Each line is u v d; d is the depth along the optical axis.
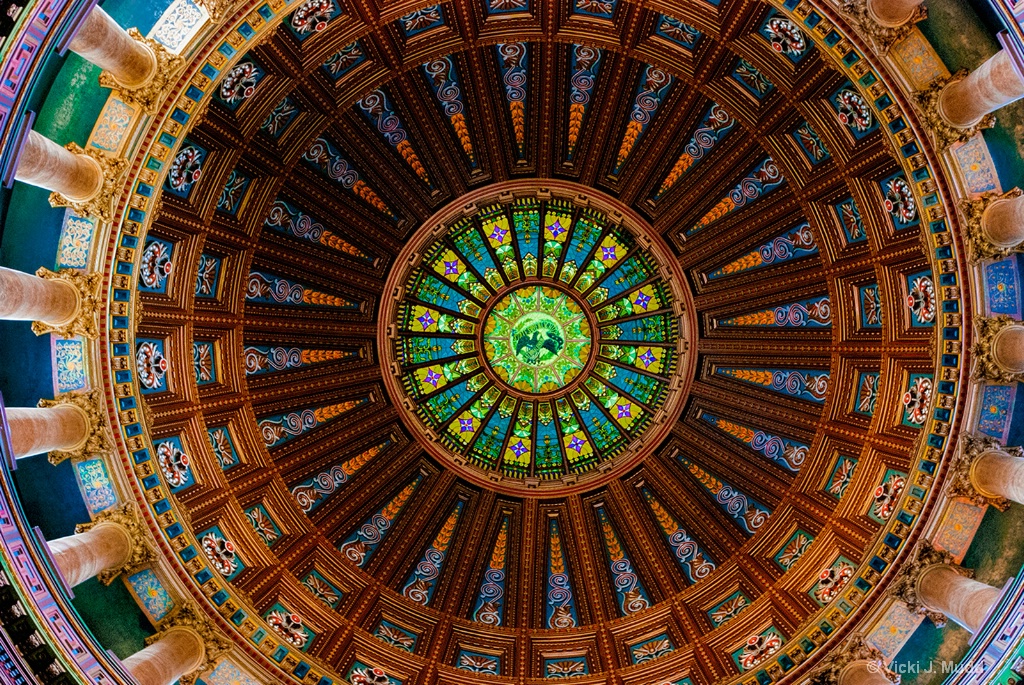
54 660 13.33
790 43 16.78
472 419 23.80
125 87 14.32
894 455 17.92
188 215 17.77
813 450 20.23
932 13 14.05
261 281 20.50
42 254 14.49
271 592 18.77
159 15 14.65
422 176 21.97
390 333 22.67
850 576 17.73
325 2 16.34
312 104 18.81
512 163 22.28
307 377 21.50
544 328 24.00
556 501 23.03
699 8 17.17
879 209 17.69
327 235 21.48
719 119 20.08
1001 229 14.43
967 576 15.78
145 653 15.48
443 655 20.66
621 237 22.92
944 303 15.98
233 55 15.19
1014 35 12.12
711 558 21.22
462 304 23.69
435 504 22.72
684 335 22.61
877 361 18.83
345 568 20.78
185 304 18.31
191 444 18.39
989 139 14.58
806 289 20.62
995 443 15.52
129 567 16.02
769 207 20.56
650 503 22.62
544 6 18.33
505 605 21.97
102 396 15.63
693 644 19.91
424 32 18.53
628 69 19.83
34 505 15.02
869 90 15.29
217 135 17.41
